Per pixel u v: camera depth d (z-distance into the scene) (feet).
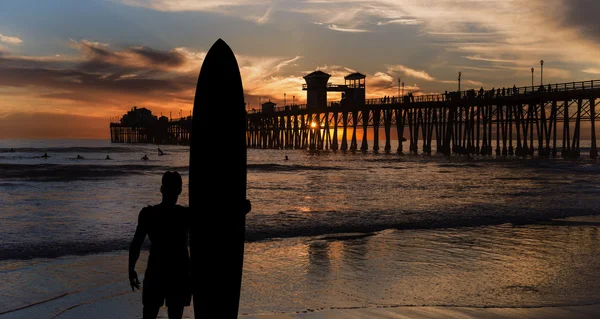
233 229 15.16
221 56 15.40
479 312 20.65
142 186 92.68
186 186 92.12
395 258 31.53
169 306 15.25
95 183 98.78
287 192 81.10
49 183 98.02
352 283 25.31
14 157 234.38
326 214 54.08
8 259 31.19
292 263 29.99
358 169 150.61
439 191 82.74
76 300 22.26
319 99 326.24
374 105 291.79
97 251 33.94
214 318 15.11
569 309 21.17
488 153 247.91
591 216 52.06
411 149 284.20
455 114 260.21
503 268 28.86
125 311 20.75
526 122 230.68
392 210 57.72
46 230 43.21
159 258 15.19
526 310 20.95
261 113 410.72
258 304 21.50
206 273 15.07
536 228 44.37
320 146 356.79
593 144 201.57
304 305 21.44
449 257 31.91
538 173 129.70
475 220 49.21
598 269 28.66
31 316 20.02
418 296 23.02
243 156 15.44
